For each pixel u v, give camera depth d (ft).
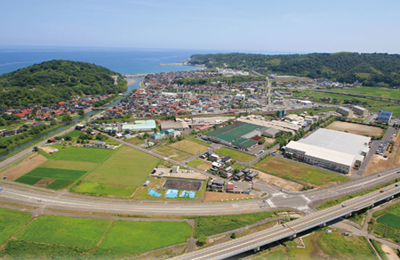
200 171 452.76
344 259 260.21
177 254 262.67
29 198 364.58
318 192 381.40
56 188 393.50
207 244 276.00
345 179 421.59
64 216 324.80
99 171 451.94
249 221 311.88
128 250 268.00
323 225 309.01
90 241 280.92
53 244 276.21
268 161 496.23
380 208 349.20
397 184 394.73
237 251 254.27
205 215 326.65
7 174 438.40
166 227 304.91
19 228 302.45
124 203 353.72
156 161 497.46
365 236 293.84
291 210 336.49
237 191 382.22
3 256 259.19
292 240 287.28
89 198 365.81
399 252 269.64
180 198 366.22
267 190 388.37
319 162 475.31
